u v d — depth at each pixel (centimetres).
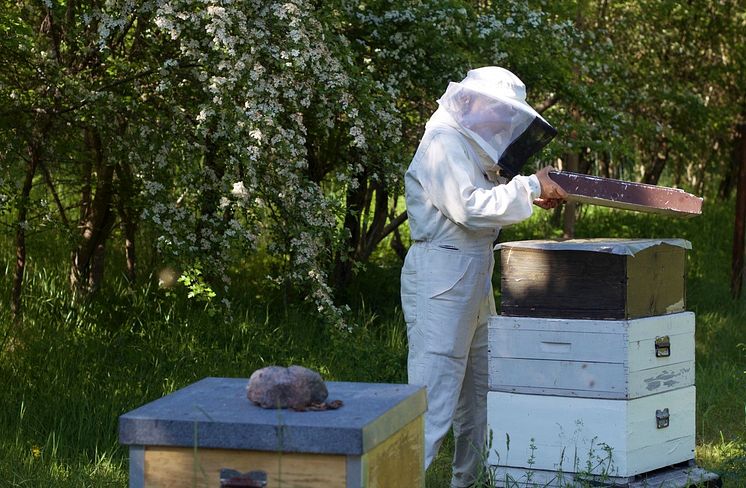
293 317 630
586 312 347
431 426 368
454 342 367
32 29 521
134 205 548
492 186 373
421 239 373
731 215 1119
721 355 670
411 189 374
